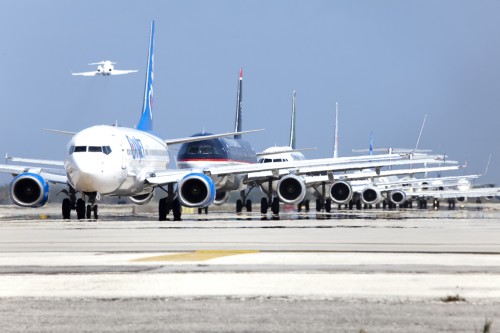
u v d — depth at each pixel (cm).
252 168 15562
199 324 3572
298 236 9075
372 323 3584
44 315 3781
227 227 11169
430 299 4188
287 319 3678
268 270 5431
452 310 3881
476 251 7006
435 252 6900
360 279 4953
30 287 4638
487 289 4541
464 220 14388
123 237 8944
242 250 7150
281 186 17012
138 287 4619
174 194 14462
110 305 4031
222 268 5550
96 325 3556
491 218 15800
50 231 10144
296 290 4500
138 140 15050
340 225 11862
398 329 3456
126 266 5691
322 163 17162
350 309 3909
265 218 15675
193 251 7069
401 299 4188
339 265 5756
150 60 18288
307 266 5684
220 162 19438
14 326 3538
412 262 5975
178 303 4081
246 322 3612
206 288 4578
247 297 4247
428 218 15762
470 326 3519
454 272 5328
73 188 14338
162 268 5556
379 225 11888
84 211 14400
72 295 4338
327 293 4391
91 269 5512
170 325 3553
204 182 13988
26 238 8800
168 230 10369
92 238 8788
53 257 6431
